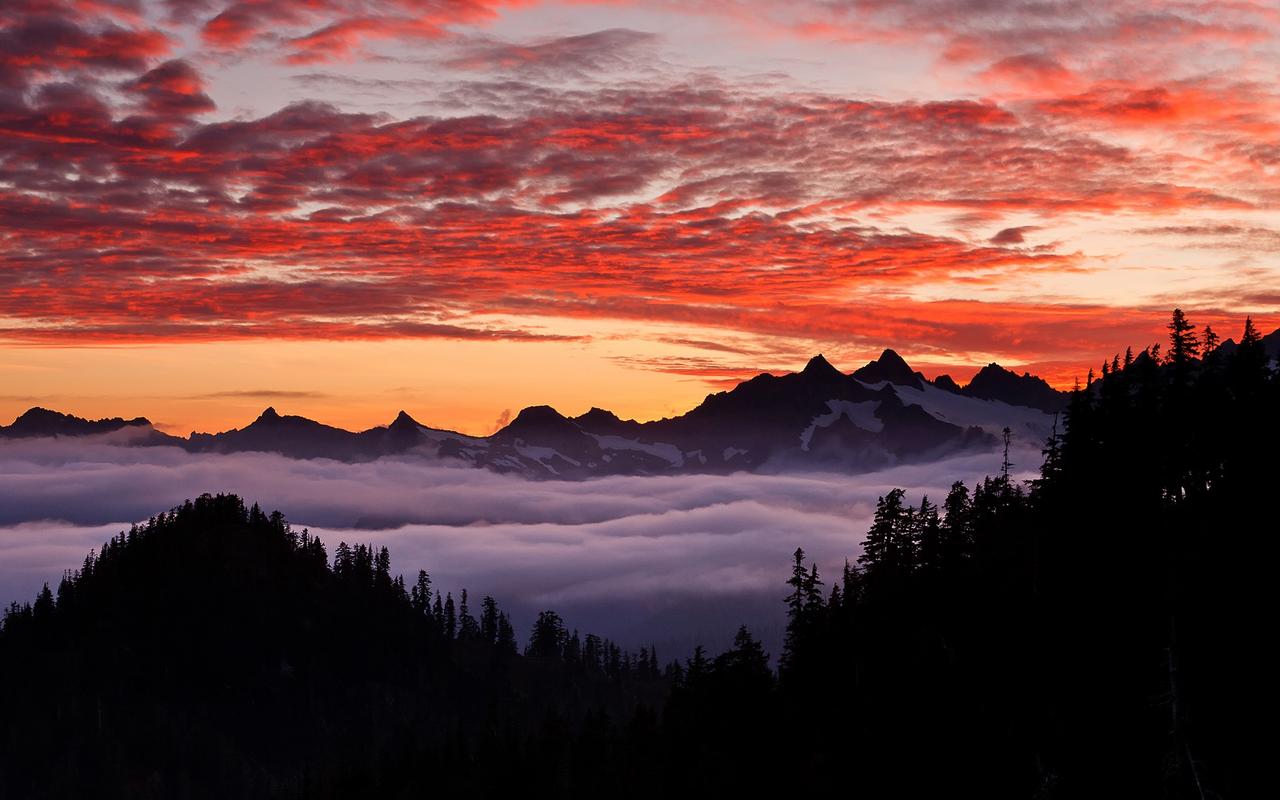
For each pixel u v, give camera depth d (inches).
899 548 3654.0
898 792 2960.1
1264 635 2256.4
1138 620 2486.5
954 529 3491.6
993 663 2871.6
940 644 3137.3
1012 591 2977.4
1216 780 2126.0
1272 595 2304.4
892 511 3710.6
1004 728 2731.3
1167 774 2121.1
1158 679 2306.8
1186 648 2301.9
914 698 3102.9
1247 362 2743.6
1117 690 2421.3
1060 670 2600.9
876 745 3159.5
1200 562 2431.1
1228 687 2215.8
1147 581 2522.1
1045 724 2591.0
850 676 3668.8
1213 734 2178.9
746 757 3873.0
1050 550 2888.8
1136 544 2610.7
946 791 2800.2
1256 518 2453.2
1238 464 2576.3
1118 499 2716.5
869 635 3535.9
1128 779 2303.2
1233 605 2321.6
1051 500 2999.5
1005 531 3326.8
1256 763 2130.9
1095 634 2551.7
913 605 3403.1
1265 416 2608.3
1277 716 2161.7
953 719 2903.5
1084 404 3058.6
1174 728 2140.7
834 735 3479.3
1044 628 2743.6
